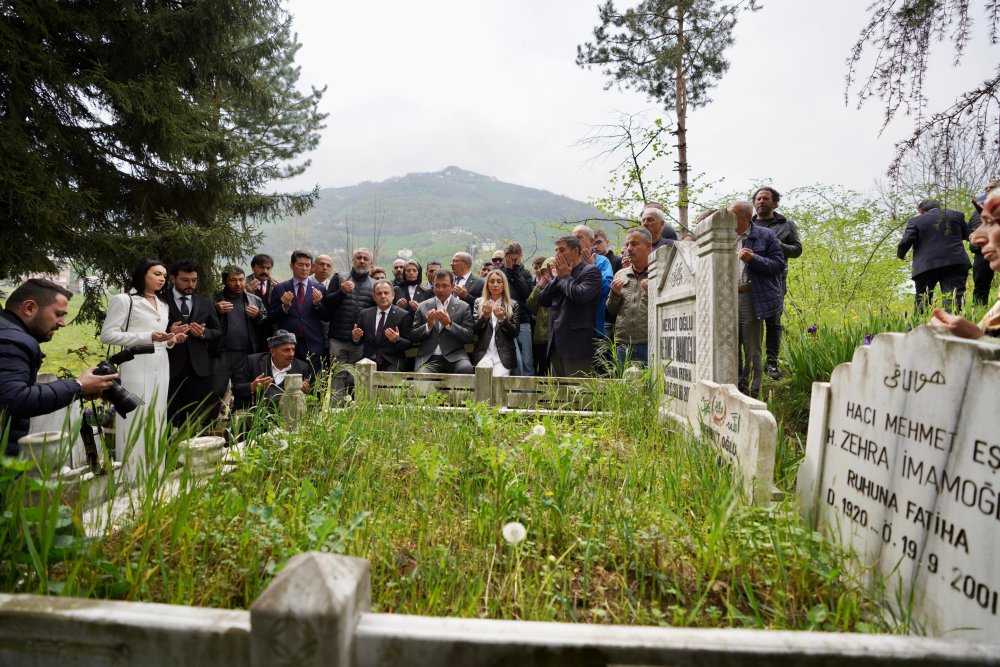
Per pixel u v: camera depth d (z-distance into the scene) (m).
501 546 2.86
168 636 1.27
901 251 8.00
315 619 1.15
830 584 2.50
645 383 5.53
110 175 8.49
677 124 13.90
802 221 11.67
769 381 6.38
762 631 1.24
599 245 8.68
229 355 6.60
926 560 2.32
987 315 2.77
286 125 16.47
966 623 2.08
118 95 7.54
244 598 2.27
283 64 17.39
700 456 3.75
